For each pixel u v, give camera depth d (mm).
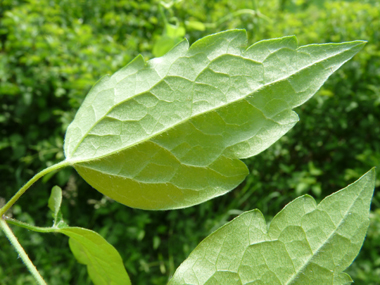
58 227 81
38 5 502
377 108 444
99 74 424
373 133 448
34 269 74
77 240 85
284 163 475
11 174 465
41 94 438
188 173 80
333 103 451
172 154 80
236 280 78
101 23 540
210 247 79
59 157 407
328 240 77
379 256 369
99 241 82
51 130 469
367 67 462
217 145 79
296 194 417
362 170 418
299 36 488
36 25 479
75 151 84
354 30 490
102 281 92
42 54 433
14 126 484
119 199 84
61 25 522
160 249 430
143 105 82
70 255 407
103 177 83
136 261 405
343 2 539
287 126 75
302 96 75
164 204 82
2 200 172
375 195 427
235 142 78
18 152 442
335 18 516
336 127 448
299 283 76
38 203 433
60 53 454
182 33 189
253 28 506
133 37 497
